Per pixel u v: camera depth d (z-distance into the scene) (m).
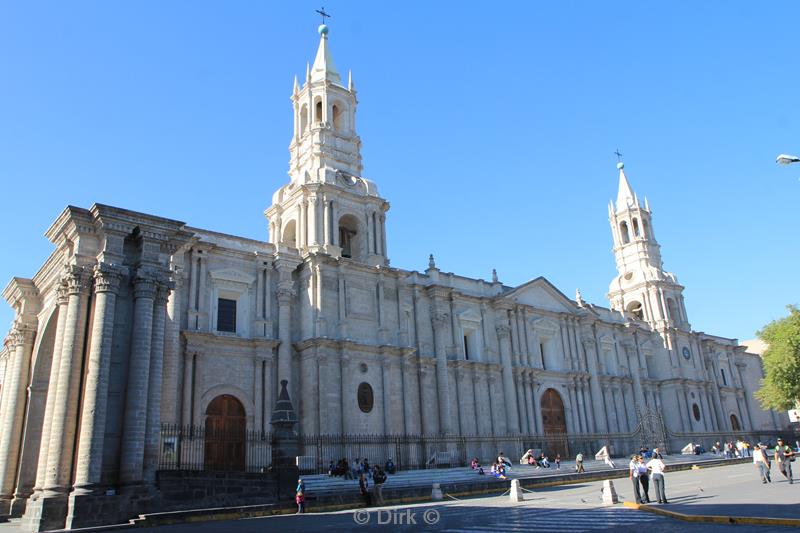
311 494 32.47
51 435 26.20
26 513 26.86
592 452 63.72
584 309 69.69
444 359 54.28
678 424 75.00
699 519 19.78
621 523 20.22
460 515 25.84
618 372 72.25
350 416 46.44
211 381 42.47
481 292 61.56
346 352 47.19
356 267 50.66
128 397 27.30
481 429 55.41
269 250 49.19
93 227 29.16
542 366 64.12
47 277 34.62
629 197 87.88
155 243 29.75
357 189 55.69
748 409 89.56
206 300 44.00
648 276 82.56
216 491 28.69
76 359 27.33
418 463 48.94
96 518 24.89
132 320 28.73
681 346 80.56
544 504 28.95
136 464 26.55
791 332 57.84
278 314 47.06
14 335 36.94
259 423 43.31
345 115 59.44
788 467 30.58
